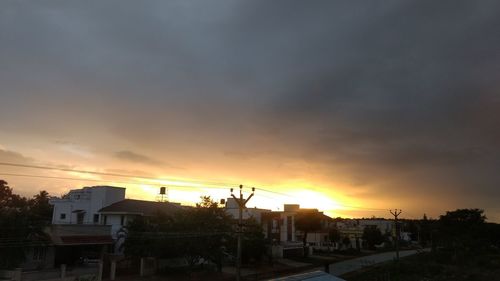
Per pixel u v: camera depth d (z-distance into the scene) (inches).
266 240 2610.7
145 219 2084.2
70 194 2795.3
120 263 1966.0
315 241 4306.1
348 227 5851.4
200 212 2038.6
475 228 3912.4
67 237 1951.3
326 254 3801.7
